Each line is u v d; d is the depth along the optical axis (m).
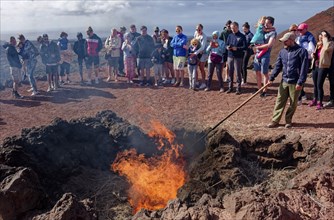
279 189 5.93
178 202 5.02
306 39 9.95
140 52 13.09
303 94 10.38
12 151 6.26
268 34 10.25
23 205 5.19
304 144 7.22
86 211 4.99
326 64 8.98
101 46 13.81
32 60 13.02
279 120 8.45
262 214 4.43
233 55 11.16
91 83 14.14
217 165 6.73
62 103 12.11
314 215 4.77
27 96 13.11
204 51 12.08
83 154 7.50
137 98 12.12
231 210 4.76
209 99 11.41
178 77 13.12
